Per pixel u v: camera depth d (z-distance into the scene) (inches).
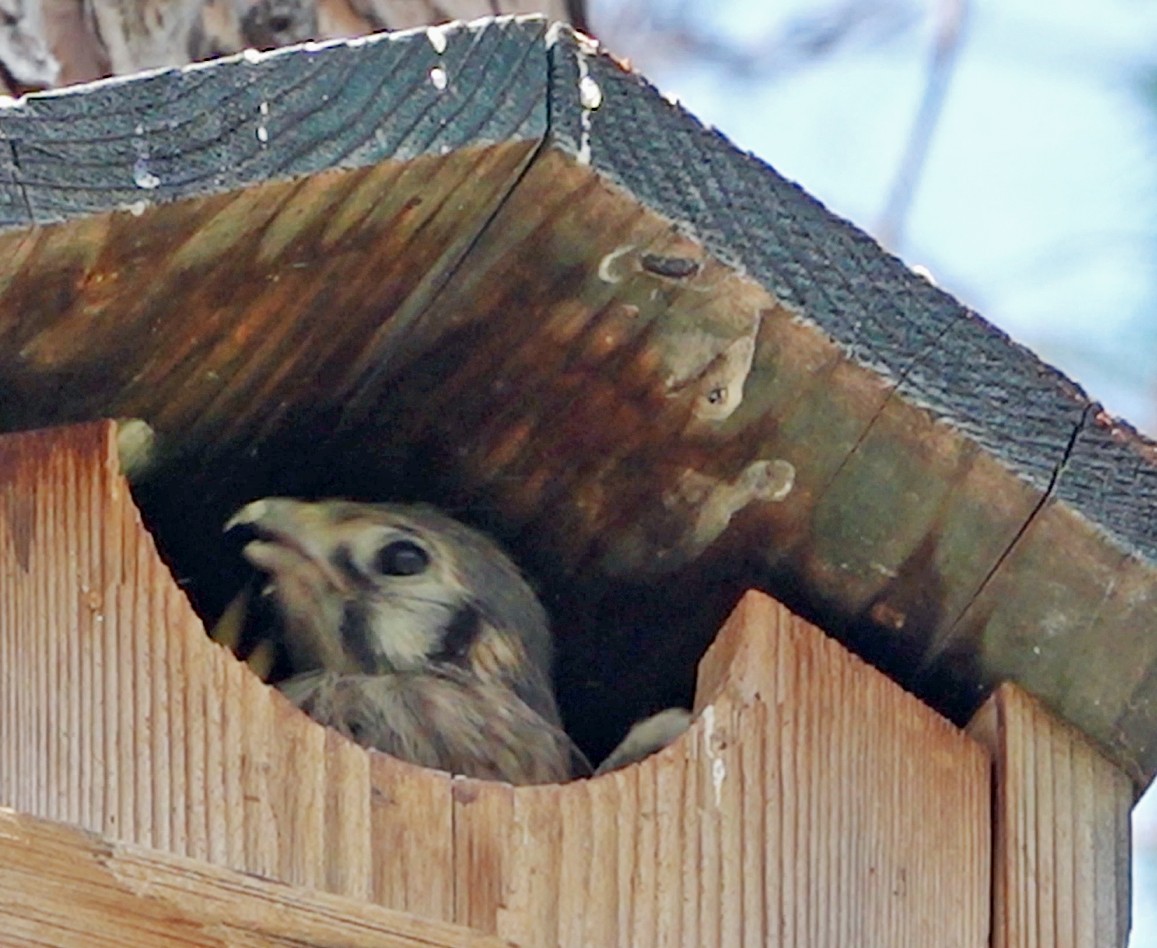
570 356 250.7
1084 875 255.1
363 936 220.7
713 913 233.8
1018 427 247.0
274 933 219.1
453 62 225.6
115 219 219.3
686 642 276.7
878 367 243.0
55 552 224.8
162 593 224.4
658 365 248.8
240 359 247.8
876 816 245.4
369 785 223.3
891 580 258.1
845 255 241.8
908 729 250.7
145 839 218.4
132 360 241.9
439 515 285.3
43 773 219.1
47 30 309.0
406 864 222.5
